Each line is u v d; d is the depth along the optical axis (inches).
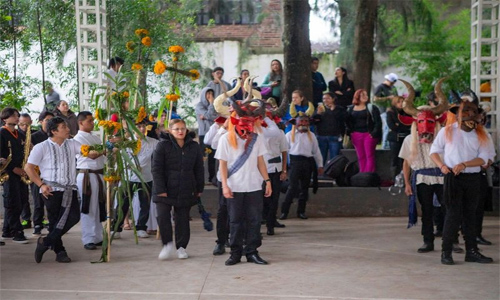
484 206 399.5
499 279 302.4
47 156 338.6
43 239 337.7
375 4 765.3
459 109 324.8
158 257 351.3
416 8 837.8
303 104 491.2
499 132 498.3
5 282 301.9
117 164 340.2
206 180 552.4
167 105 376.5
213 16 785.6
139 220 409.7
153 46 645.3
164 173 344.5
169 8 692.7
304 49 575.5
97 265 335.0
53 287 292.4
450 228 330.3
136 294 280.8
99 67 479.2
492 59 507.8
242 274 312.7
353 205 500.4
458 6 978.1
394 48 918.4
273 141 405.1
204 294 279.7
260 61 966.4
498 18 507.8
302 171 466.3
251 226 333.1
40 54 636.7
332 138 536.4
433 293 279.7
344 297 273.9
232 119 324.5
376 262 338.3
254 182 328.2
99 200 375.9
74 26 625.6
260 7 820.0
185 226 348.5
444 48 899.4
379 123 530.6
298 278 304.5
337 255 355.9
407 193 367.2
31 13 624.4
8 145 403.9
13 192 404.8
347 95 593.9
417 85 914.7
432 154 331.3
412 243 390.6
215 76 546.0
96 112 343.9
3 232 415.8
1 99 571.8
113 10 625.6
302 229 442.3
